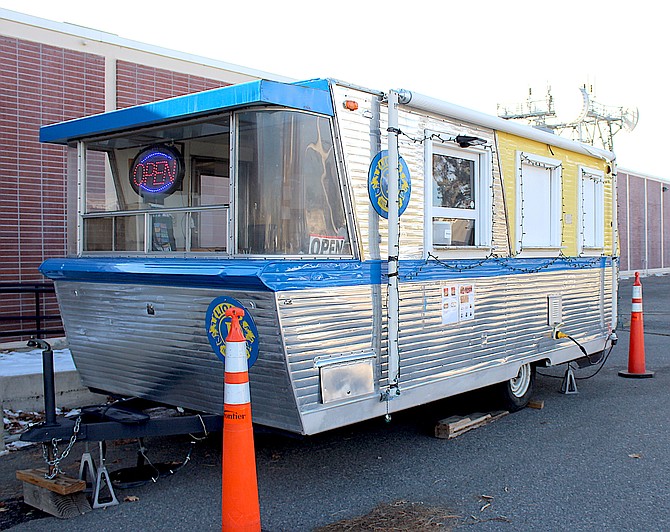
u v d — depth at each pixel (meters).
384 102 5.08
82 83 9.22
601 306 8.46
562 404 7.45
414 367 5.31
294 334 4.28
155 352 5.08
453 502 4.56
